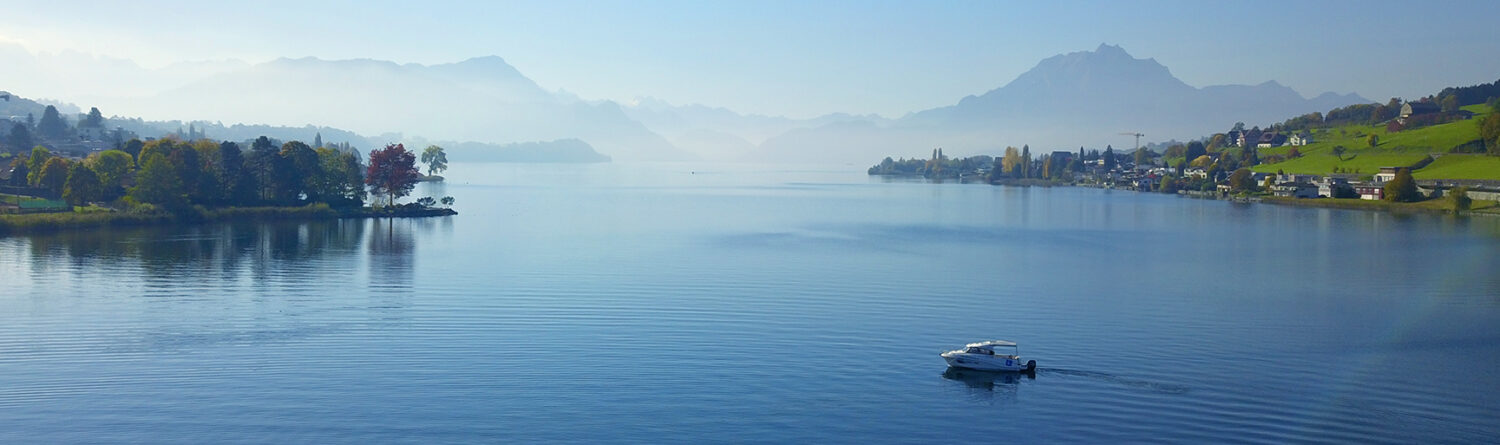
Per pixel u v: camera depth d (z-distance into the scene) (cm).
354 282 11925
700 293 11381
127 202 18600
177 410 6988
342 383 7600
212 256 14150
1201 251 16500
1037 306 10862
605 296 11125
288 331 9188
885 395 7469
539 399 7275
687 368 8094
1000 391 7550
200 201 19312
